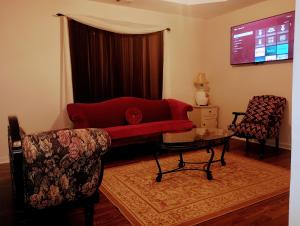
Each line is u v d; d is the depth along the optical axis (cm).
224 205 226
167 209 221
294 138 79
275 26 409
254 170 314
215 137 294
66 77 404
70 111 374
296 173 79
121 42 448
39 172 149
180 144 271
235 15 482
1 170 336
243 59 468
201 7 459
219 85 529
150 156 384
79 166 159
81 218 211
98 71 431
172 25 502
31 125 389
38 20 381
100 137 160
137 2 428
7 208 223
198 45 539
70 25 402
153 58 481
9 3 360
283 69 411
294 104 78
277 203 229
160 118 457
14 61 370
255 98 430
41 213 162
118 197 246
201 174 302
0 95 365
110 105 423
